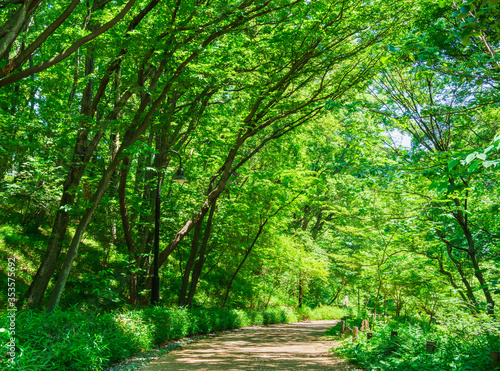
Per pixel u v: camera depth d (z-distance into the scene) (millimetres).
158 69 12508
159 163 17422
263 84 15648
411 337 8602
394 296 17578
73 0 7848
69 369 7141
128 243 16109
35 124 12812
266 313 24938
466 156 4180
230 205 21172
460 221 13914
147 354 10594
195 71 11844
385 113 9055
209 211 21594
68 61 15406
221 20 10773
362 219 14016
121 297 17484
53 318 8148
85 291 15844
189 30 10609
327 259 27688
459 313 10031
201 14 10492
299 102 17203
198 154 19312
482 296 15391
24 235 17891
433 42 10141
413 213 15352
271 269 27938
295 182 20156
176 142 18047
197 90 15227
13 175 14047
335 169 8539
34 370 6039
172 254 25438
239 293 26625
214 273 26453
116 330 9953
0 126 12711
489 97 10523
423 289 15891
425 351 7656
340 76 16156
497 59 6543
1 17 11844
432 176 7152
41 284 12930
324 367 8867
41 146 13820
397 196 14984
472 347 7367
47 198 15047
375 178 8156
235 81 14953
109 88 17172
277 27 13781
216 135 17531
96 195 12359
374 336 9914
